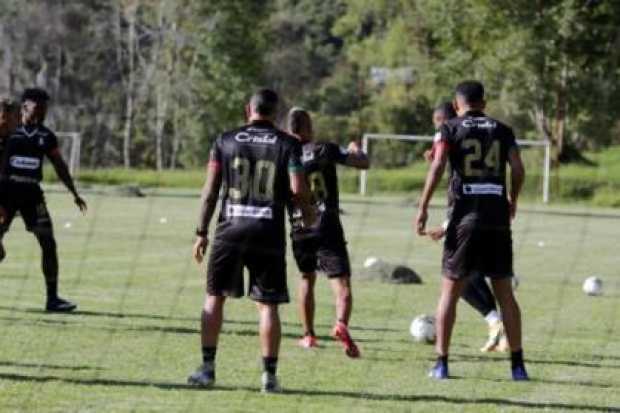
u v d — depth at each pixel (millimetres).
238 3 175625
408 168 152875
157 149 169750
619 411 24688
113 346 31281
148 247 63812
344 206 111188
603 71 148125
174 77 177000
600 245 74875
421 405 24734
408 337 34750
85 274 50031
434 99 178500
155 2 184625
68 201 103500
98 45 184000
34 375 26797
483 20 148500
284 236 25719
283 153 25469
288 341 33156
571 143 157500
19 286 44625
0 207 36812
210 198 25984
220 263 25703
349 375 28078
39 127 37531
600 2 147125
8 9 173625
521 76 147375
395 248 68938
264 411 23688
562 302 45219
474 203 27500
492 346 32188
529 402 25328
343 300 30719
